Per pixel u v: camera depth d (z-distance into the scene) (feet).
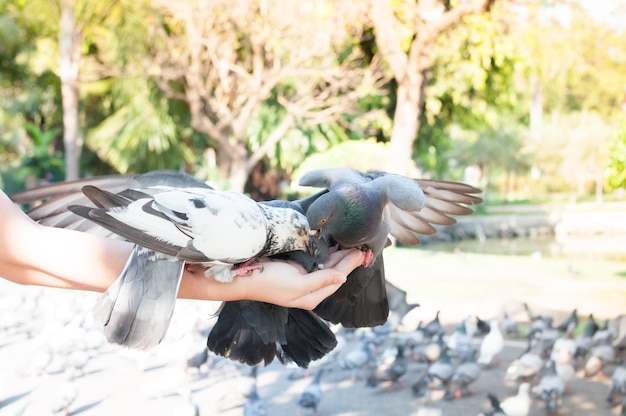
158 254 6.28
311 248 7.58
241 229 6.46
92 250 6.56
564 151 135.13
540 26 67.56
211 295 6.91
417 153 82.69
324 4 54.75
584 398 24.11
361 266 8.97
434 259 58.85
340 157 60.90
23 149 106.32
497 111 85.56
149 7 60.70
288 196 86.58
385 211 8.87
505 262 57.00
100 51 78.38
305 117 71.72
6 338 34.58
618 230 102.27
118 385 26.66
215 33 56.54
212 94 69.72
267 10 54.49
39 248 6.41
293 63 56.08
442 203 10.32
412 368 28.50
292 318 7.99
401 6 60.13
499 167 138.21
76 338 28.45
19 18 77.77
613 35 93.15
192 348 27.40
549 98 168.25
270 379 27.45
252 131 71.26
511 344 31.73
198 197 6.47
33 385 26.58
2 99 98.48
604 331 28.48
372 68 60.44
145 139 72.59
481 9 50.24
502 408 21.75
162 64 61.21
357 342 31.78
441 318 36.04
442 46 68.64
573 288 44.24
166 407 23.94
